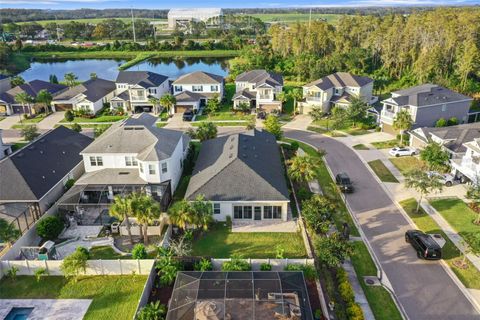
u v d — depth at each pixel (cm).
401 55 10056
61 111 8350
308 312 2584
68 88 9469
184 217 3491
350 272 3200
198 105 8262
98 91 8644
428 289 3002
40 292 3038
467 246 3362
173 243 3372
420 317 2734
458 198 4316
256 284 2791
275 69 11706
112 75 13138
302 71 10694
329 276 3059
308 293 2930
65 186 4562
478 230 3697
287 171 5009
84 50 17900
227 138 5319
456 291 2977
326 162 5462
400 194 4481
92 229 3916
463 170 4541
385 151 5794
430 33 10188
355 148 5966
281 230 3834
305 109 7812
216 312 2508
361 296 2939
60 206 4050
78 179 4619
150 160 4159
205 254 3466
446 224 3828
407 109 6256
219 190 3975
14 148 6272
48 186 4244
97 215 4144
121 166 4550
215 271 2988
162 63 15475
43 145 4897
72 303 2922
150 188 4278
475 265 3253
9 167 4219
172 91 9488
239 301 2614
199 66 14525
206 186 4025
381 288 3019
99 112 8244
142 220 3434
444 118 6469
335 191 4541
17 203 4069
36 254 3409
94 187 4244
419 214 4038
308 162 4444
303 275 2923
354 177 4962
